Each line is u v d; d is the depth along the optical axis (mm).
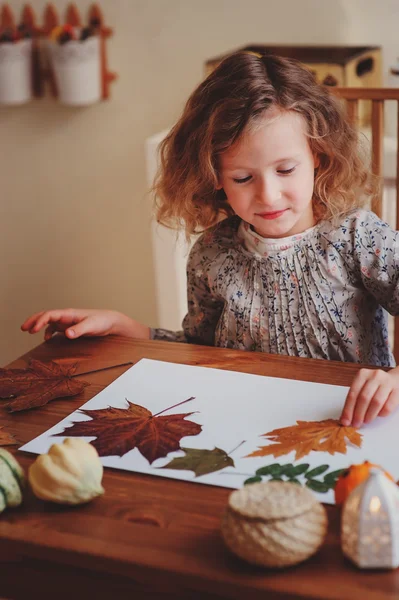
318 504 567
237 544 549
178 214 1194
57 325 1113
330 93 1110
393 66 1978
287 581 545
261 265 1127
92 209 2617
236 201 1036
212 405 825
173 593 574
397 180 1357
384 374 812
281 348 1142
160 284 1953
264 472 685
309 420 777
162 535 606
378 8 2111
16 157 2607
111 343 1040
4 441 775
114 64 2414
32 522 633
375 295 1111
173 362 955
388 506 544
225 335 1180
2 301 2787
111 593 598
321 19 2176
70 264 2707
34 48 2404
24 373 931
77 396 873
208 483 673
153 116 2447
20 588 629
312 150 1068
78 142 2539
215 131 1011
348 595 529
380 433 741
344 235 1097
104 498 662
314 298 1107
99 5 2363
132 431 774
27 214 2682
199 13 2287
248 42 2271
